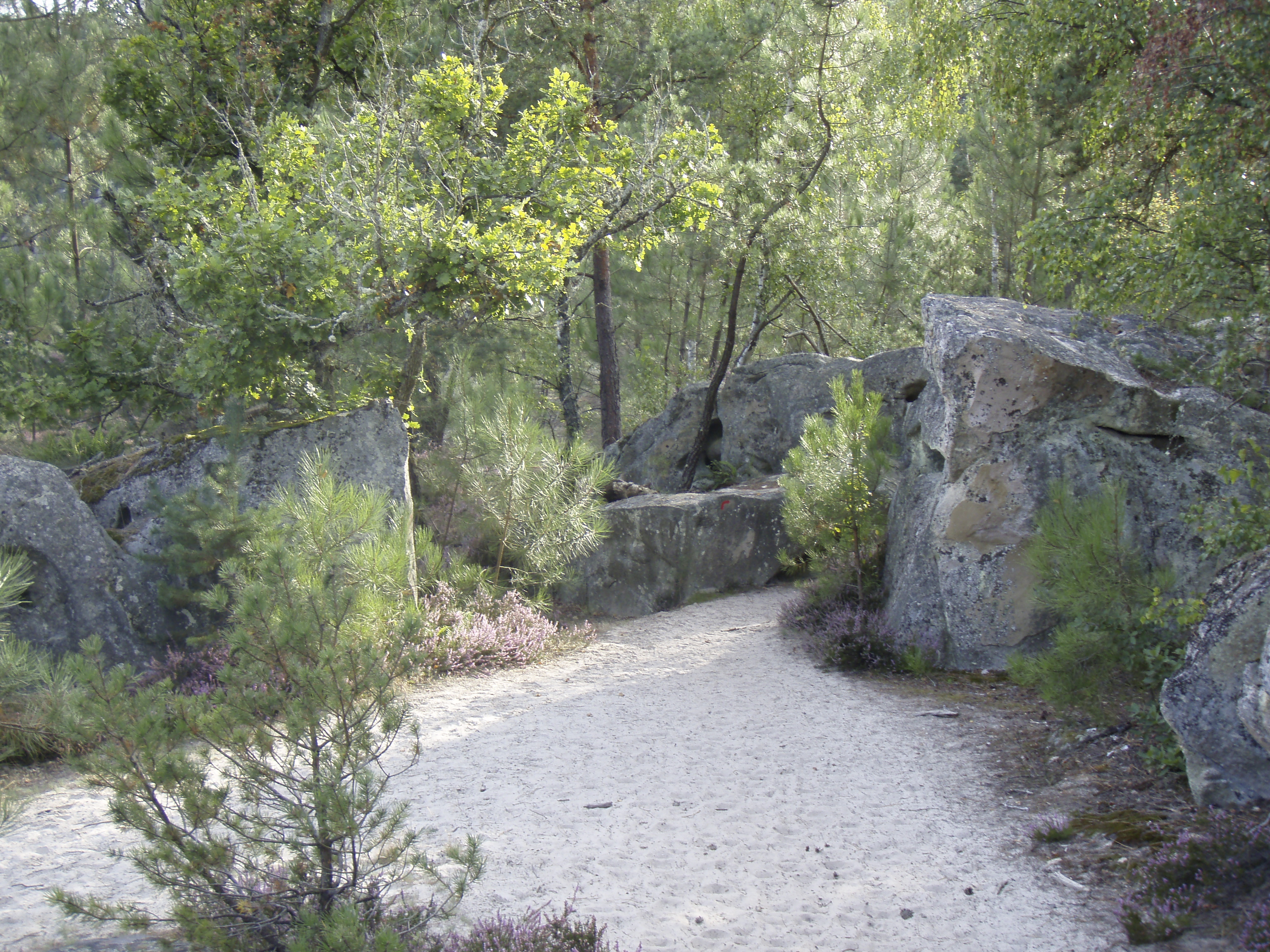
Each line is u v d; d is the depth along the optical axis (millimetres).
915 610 9102
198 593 8312
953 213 21672
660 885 4840
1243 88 6355
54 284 12641
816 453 10297
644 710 8039
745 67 18750
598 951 3992
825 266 17297
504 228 10852
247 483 9578
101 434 12648
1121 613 6246
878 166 19016
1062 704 6078
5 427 12656
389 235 10516
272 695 3861
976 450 8469
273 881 3918
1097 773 5855
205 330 10391
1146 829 4922
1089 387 8273
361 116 11352
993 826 5371
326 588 4562
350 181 10930
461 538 12016
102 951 4109
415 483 12234
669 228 13039
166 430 13477
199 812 3564
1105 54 8289
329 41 14086
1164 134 7195
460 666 9297
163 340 12094
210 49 13219
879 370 14750
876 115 16906
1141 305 6809
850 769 6441
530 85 18734
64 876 5012
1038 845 5043
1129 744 6141
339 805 3617
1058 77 11594
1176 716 5164
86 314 13086
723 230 17219
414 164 12172
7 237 14836
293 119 11742
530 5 16172
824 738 7117
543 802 5977
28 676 5793
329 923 3496
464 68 11867
